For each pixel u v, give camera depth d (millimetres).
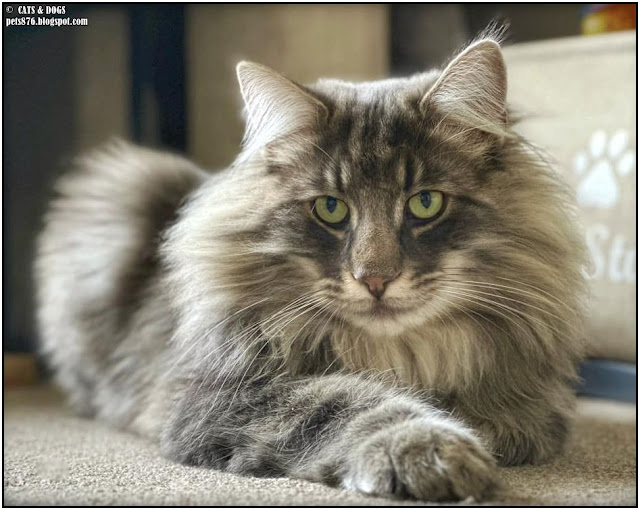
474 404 1901
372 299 1763
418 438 1455
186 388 1904
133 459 1872
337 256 1815
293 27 3758
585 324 2090
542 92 3053
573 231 2000
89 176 2902
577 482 1632
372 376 1814
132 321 2436
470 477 1413
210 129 3740
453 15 4137
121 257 2557
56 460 1868
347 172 1824
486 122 1874
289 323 1856
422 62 4117
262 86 1917
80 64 3695
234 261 1901
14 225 3625
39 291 3064
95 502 1440
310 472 1579
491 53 1872
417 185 1812
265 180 1932
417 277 1770
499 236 1859
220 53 3732
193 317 1939
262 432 1689
